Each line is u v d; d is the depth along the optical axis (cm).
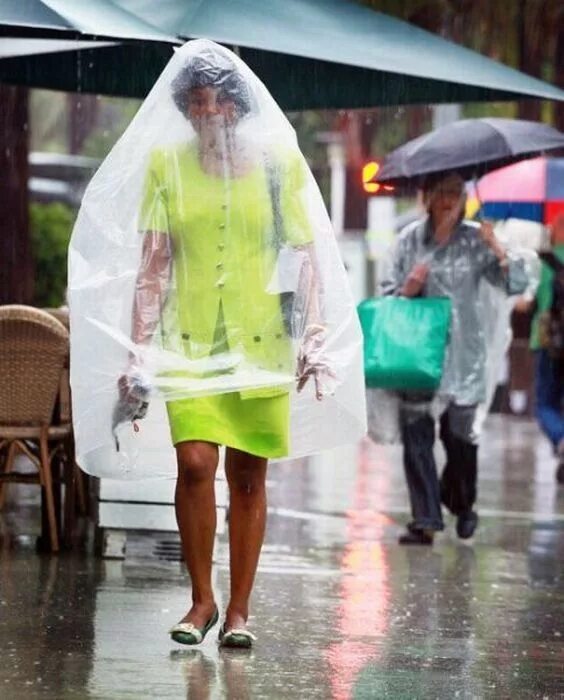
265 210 1530
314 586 1959
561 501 3022
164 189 1527
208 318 1518
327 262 1548
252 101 1538
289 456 1573
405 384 2355
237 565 1555
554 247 3556
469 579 2069
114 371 1516
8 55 2339
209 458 1509
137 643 1561
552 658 1591
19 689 1365
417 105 2506
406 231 2462
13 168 3572
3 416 2062
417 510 2388
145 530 2058
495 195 3391
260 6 2142
